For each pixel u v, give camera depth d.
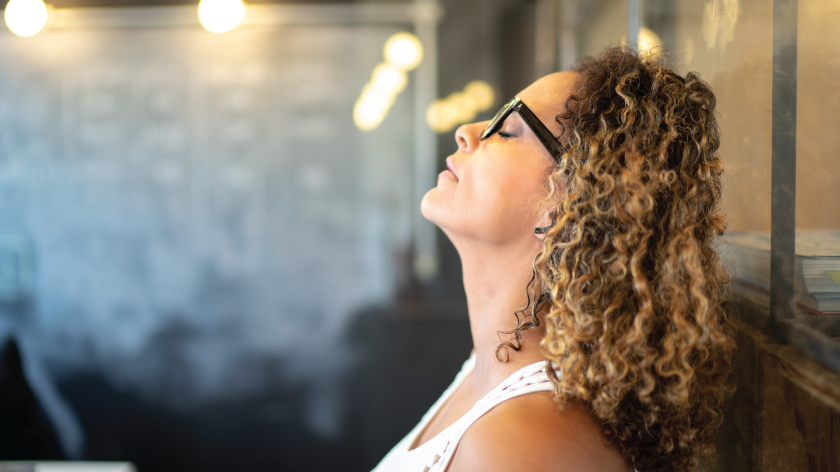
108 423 3.26
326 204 3.30
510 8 3.24
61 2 3.13
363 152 3.29
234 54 3.22
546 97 0.64
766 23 0.66
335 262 3.32
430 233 3.30
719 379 0.64
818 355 0.57
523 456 0.49
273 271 3.30
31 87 3.19
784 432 0.63
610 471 0.53
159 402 3.27
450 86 3.28
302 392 3.30
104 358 3.26
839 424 0.53
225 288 3.29
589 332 0.54
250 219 3.29
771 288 0.66
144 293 3.28
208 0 2.49
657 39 1.09
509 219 0.63
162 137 3.24
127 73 3.20
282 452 3.27
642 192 0.53
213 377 3.29
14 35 3.16
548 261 0.58
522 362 0.61
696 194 0.56
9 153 3.21
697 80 0.63
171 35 3.20
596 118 0.58
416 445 0.73
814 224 0.58
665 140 0.55
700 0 0.88
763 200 0.68
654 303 0.54
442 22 3.25
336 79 3.26
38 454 2.72
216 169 3.27
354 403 3.29
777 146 0.64
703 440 0.61
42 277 3.25
